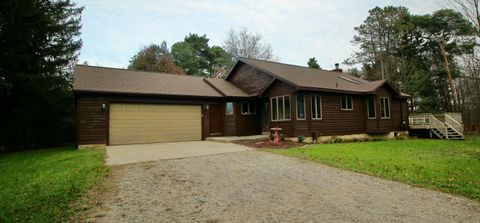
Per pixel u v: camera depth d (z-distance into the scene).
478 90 26.73
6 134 16.02
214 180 6.40
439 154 10.71
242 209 4.62
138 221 4.14
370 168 7.68
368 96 17.73
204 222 4.12
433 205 4.84
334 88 15.69
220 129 17.44
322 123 15.30
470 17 11.51
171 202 4.95
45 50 15.92
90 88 13.18
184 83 18.12
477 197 5.25
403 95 20.11
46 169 7.99
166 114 15.34
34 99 15.80
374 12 33.16
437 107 30.08
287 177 6.71
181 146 12.62
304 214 4.40
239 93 17.92
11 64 14.64
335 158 9.15
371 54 34.25
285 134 15.22
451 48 29.64
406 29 30.95
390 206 4.78
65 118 17.52
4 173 8.11
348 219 4.21
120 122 13.98
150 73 18.72
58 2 16.53
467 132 25.73
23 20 14.23
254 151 10.68
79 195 5.23
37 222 4.07
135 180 6.35
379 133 17.56
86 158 9.26
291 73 17.72
